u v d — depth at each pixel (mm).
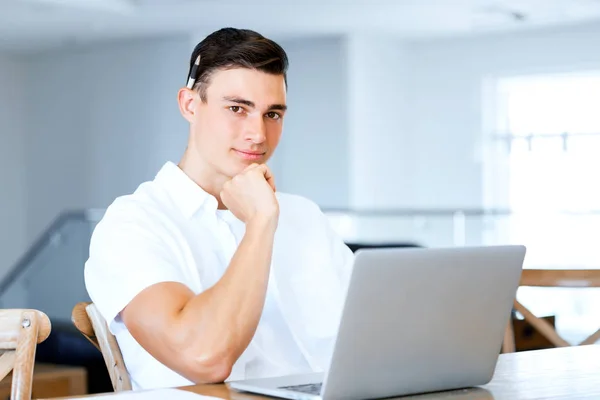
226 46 1998
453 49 11062
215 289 1699
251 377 2070
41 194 12133
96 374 4453
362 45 10766
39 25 10016
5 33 10492
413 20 10047
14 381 1609
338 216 10383
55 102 11906
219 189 2111
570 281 2596
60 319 9828
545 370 1775
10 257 12383
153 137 11000
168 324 1700
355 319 1408
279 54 2016
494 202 10930
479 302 1558
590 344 2232
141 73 11070
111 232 1930
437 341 1521
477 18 9984
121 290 1812
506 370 1778
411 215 10008
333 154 10922
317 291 2246
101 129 11500
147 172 11070
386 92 11086
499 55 10805
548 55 10516
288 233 2273
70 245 9859
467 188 11070
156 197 2074
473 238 9719
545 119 10633
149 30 10344
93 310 1960
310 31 10547
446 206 11203
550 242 9312
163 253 1908
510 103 10836
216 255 2098
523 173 10781
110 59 11367
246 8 9250
